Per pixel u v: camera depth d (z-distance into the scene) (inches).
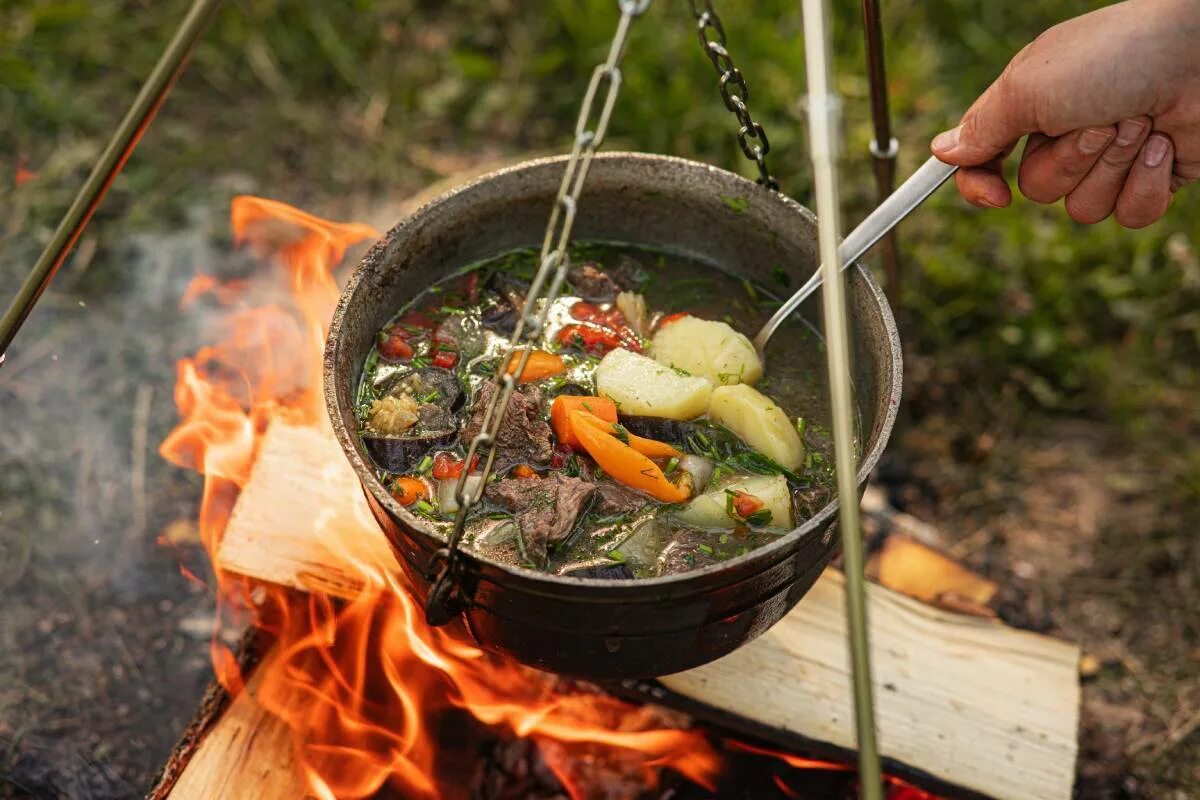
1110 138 29.0
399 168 50.0
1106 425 44.3
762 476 29.4
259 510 35.0
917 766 33.2
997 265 46.2
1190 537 41.8
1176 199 47.4
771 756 35.1
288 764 33.4
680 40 50.7
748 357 31.2
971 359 45.0
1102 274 46.1
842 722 33.6
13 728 37.6
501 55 53.6
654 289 33.1
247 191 49.1
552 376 31.3
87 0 52.8
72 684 38.6
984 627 35.3
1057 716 33.9
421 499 29.0
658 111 49.4
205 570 40.8
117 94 50.6
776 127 49.2
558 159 31.9
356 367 30.3
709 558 28.3
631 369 30.5
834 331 25.6
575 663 28.2
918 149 49.0
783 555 26.6
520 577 26.0
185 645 39.4
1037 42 29.2
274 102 51.3
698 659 28.9
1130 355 45.1
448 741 35.1
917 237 46.8
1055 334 44.8
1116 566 41.3
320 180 49.6
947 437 43.9
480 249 32.9
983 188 30.1
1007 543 41.8
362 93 52.1
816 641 34.8
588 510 28.9
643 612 26.7
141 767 37.4
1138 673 39.2
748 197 31.7
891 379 28.4
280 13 53.4
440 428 30.0
